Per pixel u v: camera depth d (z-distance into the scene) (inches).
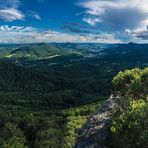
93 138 853.8
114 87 1112.8
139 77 1057.5
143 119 688.4
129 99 1000.9
